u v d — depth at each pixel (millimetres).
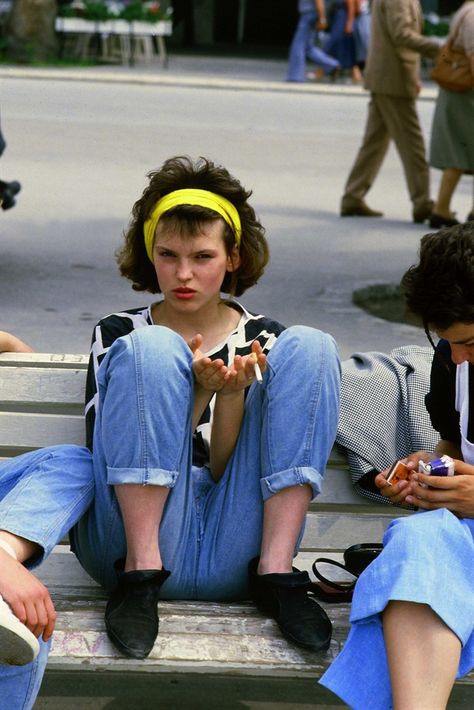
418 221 32375
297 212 33062
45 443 10453
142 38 76188
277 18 105438
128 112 51625
